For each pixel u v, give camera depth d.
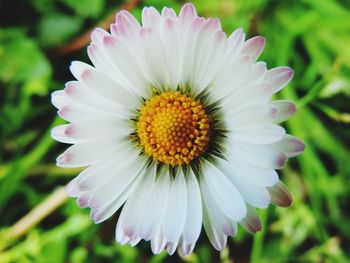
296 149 0.05
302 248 0.08
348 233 0.08
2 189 0.08
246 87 0.05
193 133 0.05
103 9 0.08
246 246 0.08
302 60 0.09
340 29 0.08
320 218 0.08
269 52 0.08
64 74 0.09
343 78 0.08
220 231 0.05
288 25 0.09
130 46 0.05
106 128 0.05
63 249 0.08
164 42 0.05
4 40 0.08
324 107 0.07
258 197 0.05
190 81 0.05
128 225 0.05
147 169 0.05
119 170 0.05
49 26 0.08
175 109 0.05
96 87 0.05
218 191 0.05
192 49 0.05
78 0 0.08
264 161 0.05
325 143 0.08
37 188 0.08
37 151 0.08
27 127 0.08
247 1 0.08
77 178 0.05
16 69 0.08
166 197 0.05
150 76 0.05
